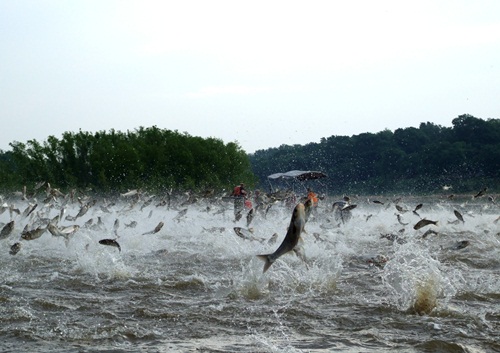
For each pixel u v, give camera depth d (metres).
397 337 10.09
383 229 29.81
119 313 11.78
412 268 13.51
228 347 9.55
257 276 14.80
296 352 9.27
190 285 14.71
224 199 36.62
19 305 12.31
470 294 13.32
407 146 110.62
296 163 117.81
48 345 9.64
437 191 94.06
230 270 17.22
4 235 19.41
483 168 94.25
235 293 13.66
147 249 22.20
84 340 9.94
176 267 17.75
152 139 91.62
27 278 15.66
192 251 21.41
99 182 79.19
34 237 18.80
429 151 102.69
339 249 21.50
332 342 9.84
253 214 27.95
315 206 29.75
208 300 13.09
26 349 9.41
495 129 103.69
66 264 18.14
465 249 21.14
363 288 14.20
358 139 116.19
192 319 11.34
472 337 10.05
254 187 91.56
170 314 11.62
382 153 108.06
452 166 97.25
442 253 20.09
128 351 9.32
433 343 9.61
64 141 82.25
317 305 12.52
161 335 10.26
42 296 13.33
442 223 32.19
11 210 26.98
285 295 13.47
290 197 35.44
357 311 11.96
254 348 9.48
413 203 65.06
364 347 9.55
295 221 9.57
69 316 11.51
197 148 88.19
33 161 81.25
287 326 10.87
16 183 77.44
